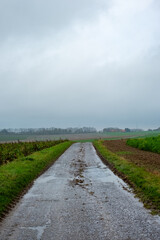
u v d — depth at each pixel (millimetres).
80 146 44500
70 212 7875
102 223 6848
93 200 9250
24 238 5984
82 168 17625
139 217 7234
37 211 8062
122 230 6324
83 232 6262
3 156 22094
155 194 9281
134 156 23516
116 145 43344
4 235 6188
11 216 7613
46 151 29281
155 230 6285
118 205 8492
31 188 11609
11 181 11703
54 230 6438
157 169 14969
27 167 16344
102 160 22312
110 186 11648
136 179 12148
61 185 12102
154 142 30562
